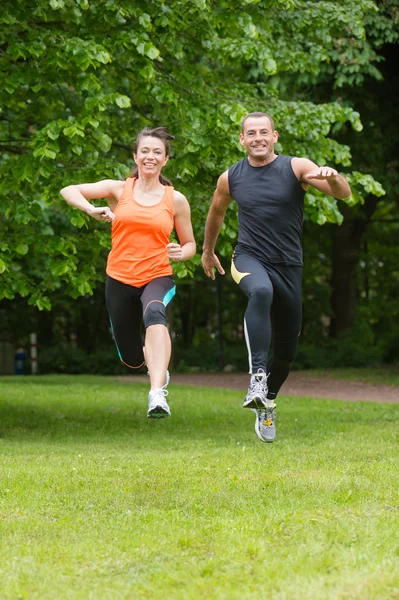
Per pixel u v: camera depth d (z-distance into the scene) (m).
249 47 16.44
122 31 15.12
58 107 17.89
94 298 48.03
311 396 25.75
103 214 8.06
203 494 8.08
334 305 42.56
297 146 17.64
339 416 18.36
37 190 16.55
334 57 24.67
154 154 8.27
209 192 16.72
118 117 18.19
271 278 8.73
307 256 44.28
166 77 16.83
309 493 8.02
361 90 27.06
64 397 24.48
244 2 15.73
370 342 40.19
